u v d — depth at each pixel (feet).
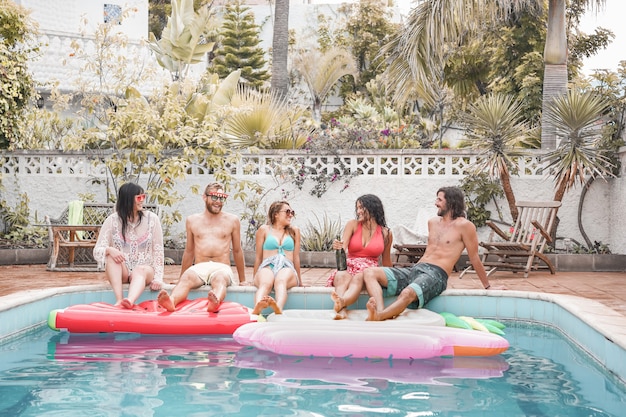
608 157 35.65
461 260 34.83
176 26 49.52
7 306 19.07
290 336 17.37
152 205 36.29
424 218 35.68
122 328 19.72
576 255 34.50
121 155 38.68
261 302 19.94
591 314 18.08
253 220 38.34
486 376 15.17
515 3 40.14
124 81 41.81
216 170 38.68
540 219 33.37
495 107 35.94
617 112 36.27
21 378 14.60
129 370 15.43
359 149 38.65
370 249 22.20
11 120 40.68
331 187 39.04
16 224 40.04
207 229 23.31
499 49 67.67
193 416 11.73
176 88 43.52
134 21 68.03
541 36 65.87
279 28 56.54
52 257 32.96
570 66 67.51
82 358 16.75
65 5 63.98
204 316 19.84
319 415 11.87
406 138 44.37
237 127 41.60
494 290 22.76
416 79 40.50
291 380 14.58
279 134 42.37
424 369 15.87
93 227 32.94
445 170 38.27
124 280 22.65
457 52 68.74
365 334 17.29
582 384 14.46
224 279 21.68
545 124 40.45
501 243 31.53
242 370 15.51
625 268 34.24
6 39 41.24
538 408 12.50
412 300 20.25
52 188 40.88
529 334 20.70
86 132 38.58
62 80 56.59
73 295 23.08
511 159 37.55
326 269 35.37
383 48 42.47
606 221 37.17
